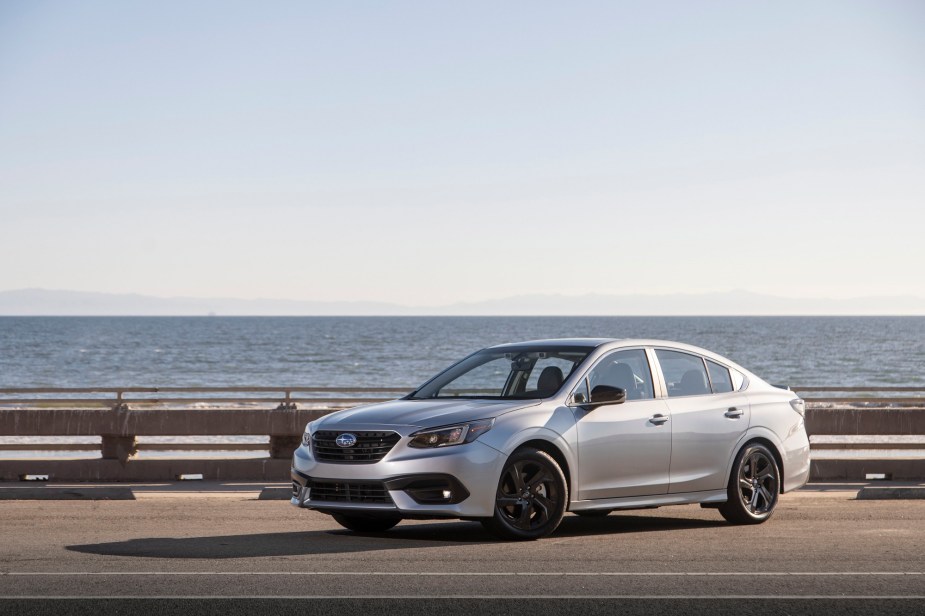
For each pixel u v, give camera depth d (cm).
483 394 1127
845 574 834
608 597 739
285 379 7506
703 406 1167
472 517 993
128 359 10044
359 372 8275
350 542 1012
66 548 960
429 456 985
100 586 768
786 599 736
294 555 918
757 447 1198
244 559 894
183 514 1263
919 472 1711
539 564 873
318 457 1027
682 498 1138
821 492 1542
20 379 7538
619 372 1129
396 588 766
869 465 1708
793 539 1041
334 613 686
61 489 1467
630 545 991
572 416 1066
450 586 774
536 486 1027
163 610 691
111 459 1683
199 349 12206
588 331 19875
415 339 15700
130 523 1176
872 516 1249
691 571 844
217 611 689
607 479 1081
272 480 1683
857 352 11400
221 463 1681
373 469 988
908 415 1723
